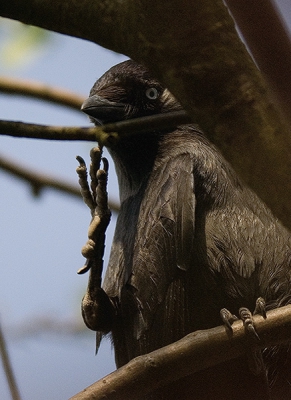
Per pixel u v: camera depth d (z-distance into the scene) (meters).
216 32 3.69
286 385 7.52
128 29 3.97
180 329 7.57
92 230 6.97
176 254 7.62
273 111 3.58
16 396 6.85
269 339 5.84
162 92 9.43
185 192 7.84
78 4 4.21
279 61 3.18
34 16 4.43
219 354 5.87
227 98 3.66
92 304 7.38
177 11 3.71
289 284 7.42
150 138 8.80
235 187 7.84
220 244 7.58
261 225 7.60
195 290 7.63
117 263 8.04
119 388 5.83
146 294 7.61
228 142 3.68
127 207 8.59
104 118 9.34
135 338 7.66
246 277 7.45
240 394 7.55
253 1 3.14
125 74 9.52
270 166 3.58
